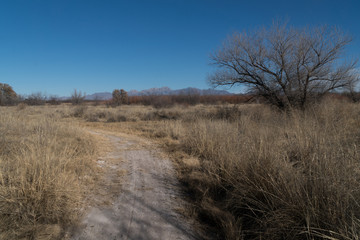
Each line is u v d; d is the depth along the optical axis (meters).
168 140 8.89
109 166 5.45
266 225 2.72
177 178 4.84
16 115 13.49
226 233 2.76
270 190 3.16
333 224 2.29
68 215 3.02
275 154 3.78
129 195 3.86
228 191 3.72
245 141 5.14
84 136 8.30
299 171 3.14
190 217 3.23
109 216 3.12
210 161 5.30
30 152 4.50
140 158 6.37
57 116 17.62
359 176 2.74
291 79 12.55
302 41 12.11
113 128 12.95
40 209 2.95
